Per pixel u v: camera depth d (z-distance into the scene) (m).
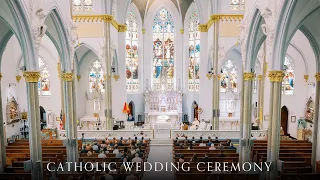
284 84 29.05
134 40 36.66
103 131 25.11
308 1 11.41
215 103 27.42
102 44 27.25
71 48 17.17
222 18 26.42
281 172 13.12
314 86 26.22
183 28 36.38
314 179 13.01
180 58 37.06
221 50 26.67
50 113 31.14
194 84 36.28
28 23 12.02
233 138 24.55
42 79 31.16
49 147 19.91
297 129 27.70
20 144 22.09
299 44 27.17
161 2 36.53
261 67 27.09
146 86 37.12
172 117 34.88
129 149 19.89
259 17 14.74
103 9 26.91
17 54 27.84
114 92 32.03
